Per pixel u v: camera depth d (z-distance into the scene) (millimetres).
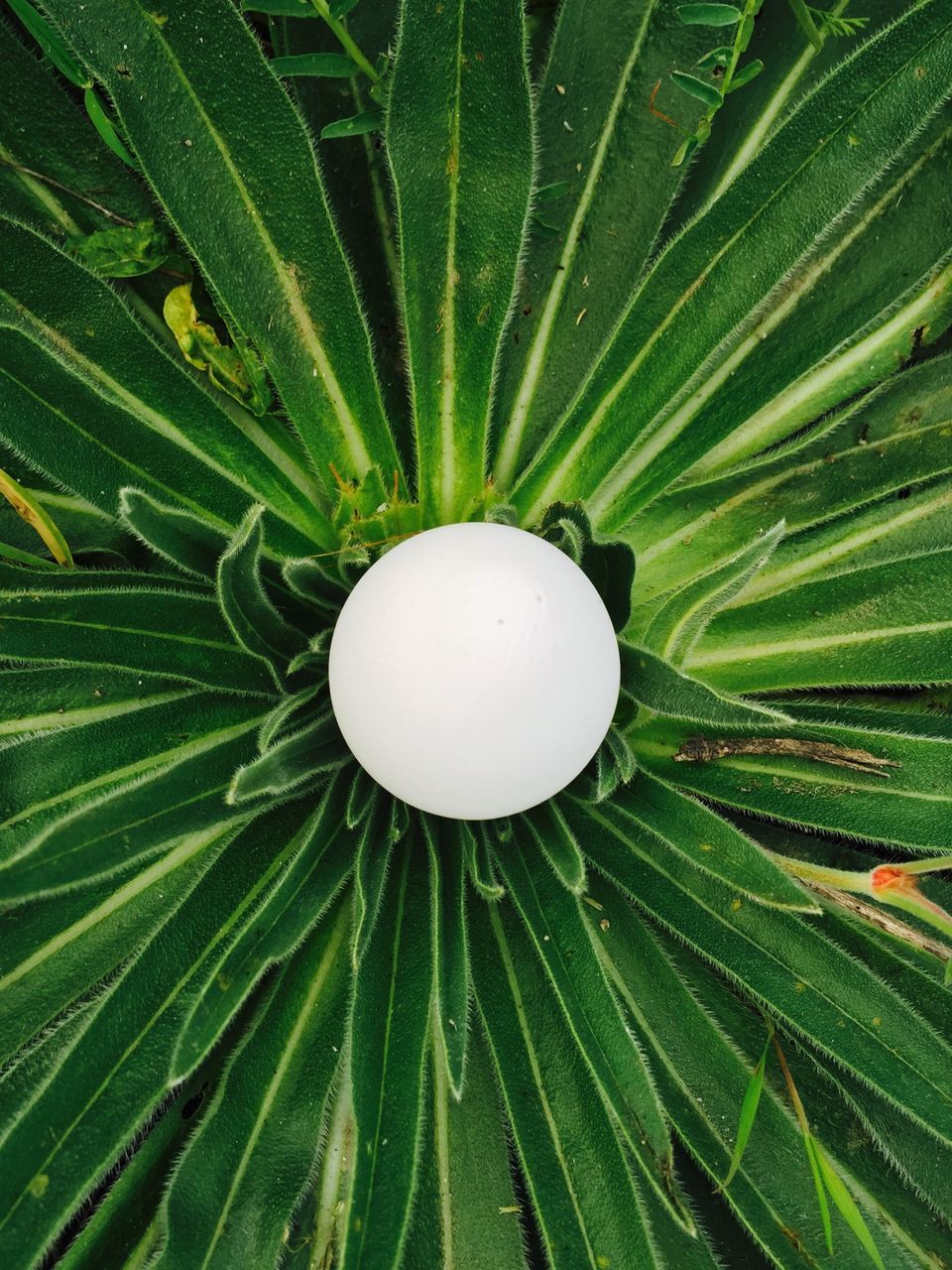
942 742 190
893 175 201
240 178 183
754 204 180
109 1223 178
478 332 194
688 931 192
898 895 173
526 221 186
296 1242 192
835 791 195
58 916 186
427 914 187
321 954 197
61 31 166
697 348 191
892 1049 179
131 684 188
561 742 154
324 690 184
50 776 176
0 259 180
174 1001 173
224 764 173
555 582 152
